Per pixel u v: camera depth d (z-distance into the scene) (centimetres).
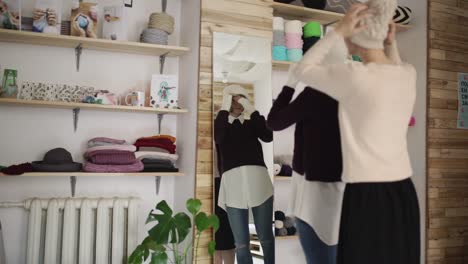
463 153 349
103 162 268
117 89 301
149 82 310
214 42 288
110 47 288
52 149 268
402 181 154
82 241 270
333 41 154
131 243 278
